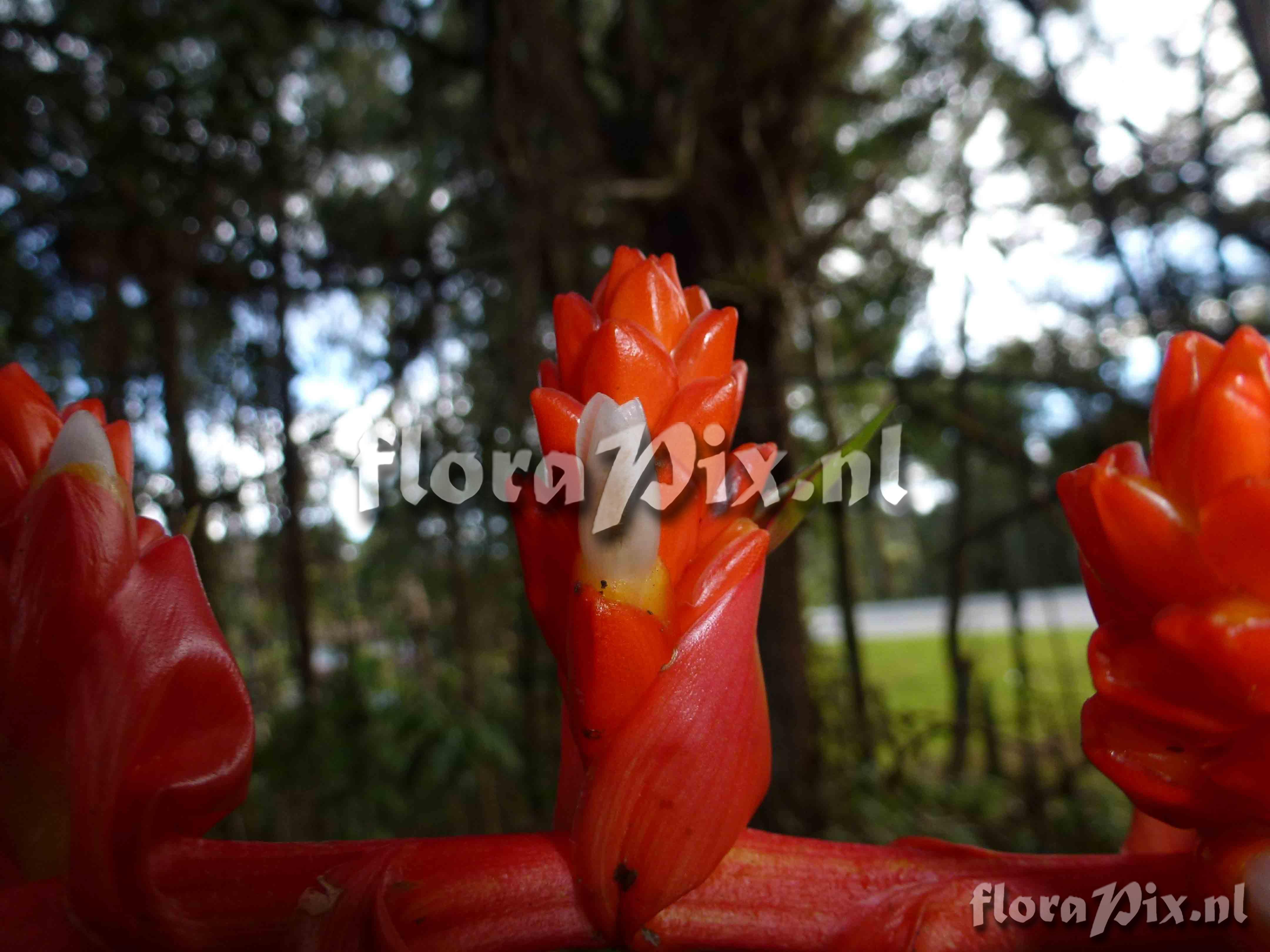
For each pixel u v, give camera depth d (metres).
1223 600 0.09
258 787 0.62
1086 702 0.10
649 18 0.68
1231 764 0.09
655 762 0.10
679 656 0.10
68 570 0.10
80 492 0.10
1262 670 0.09
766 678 0.68
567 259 0.62
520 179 0.59
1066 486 0.10
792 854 0.10
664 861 0.10
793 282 0.72
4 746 0.10
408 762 0.64
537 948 0.10
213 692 0.11
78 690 0.10
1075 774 0.73
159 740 0.10
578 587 0.10
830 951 0.10
